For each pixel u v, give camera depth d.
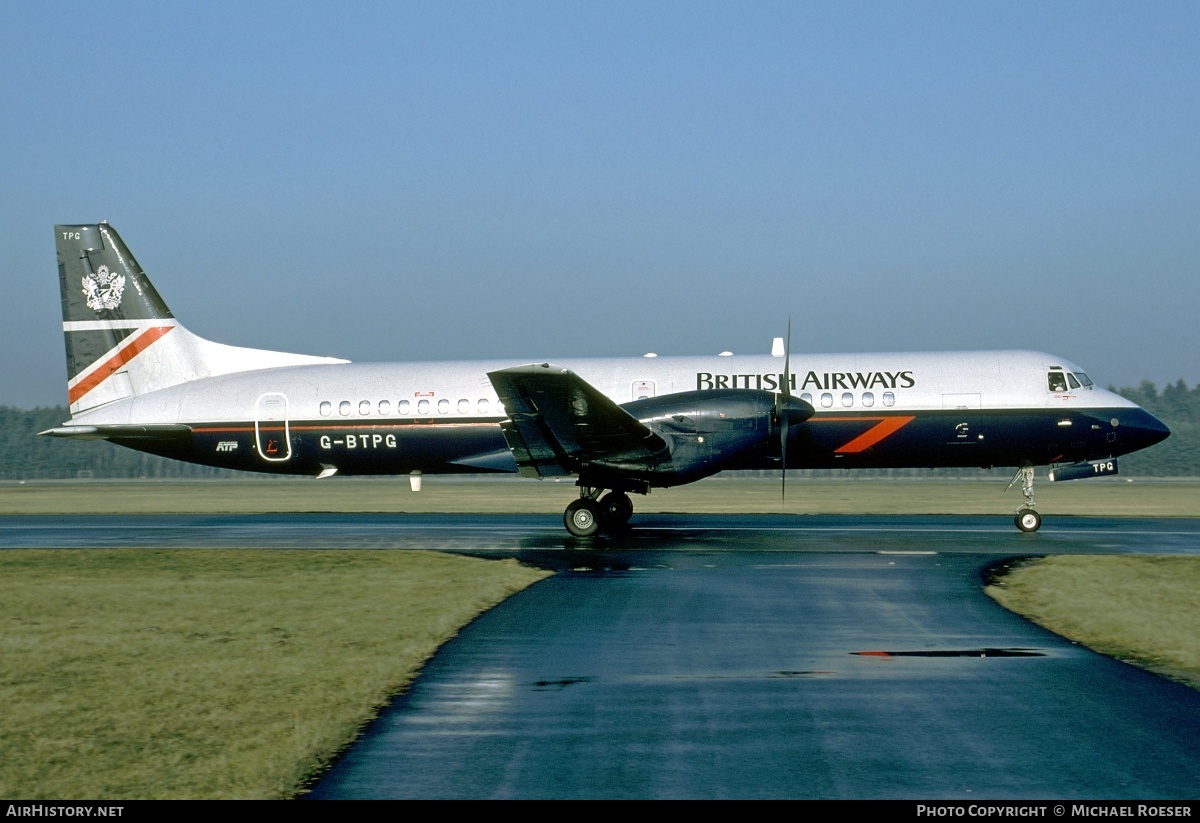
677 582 16.22
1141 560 18.31
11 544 23.12
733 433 22.86
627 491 24.52
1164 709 8.88
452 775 7.43
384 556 19.86
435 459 27.03
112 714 9.03
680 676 10.16
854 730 8.34
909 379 25.38
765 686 9.73
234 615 13.74
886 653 11.09
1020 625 12.62
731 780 7.27
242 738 8.32
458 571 17.64
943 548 20.64
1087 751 7.80
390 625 12.89
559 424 21.77
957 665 10.52
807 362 25.98
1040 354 25.84
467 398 26.72
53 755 7.96
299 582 16.66
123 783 7.36
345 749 8.02
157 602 14.84
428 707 9.14
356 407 27.00
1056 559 18.55
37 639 12.24
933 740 8.09
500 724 8.61
